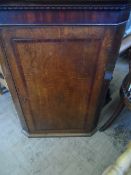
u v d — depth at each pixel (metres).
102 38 0.75
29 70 0.87
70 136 1.37
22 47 0.77
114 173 0.57
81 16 0.67
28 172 1.21
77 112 1.16
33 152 1.30
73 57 0.82
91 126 1.30
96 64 0.85
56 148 1.32
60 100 1.06
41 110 1.13
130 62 1.22
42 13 0.66
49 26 0.70
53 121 1.23
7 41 0.75
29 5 0.63
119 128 1.43
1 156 1.29
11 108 1.56
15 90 0.98
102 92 1.03
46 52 0.80
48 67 0.86
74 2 0.63
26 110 1.12
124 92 1.12
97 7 0.64
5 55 0.80
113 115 1.32
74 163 1.25
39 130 1.32
